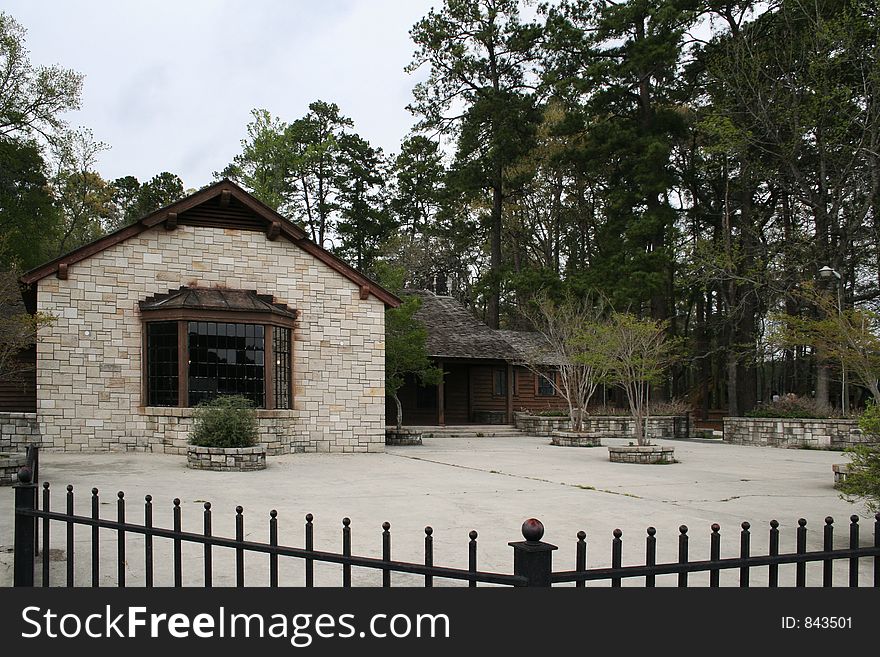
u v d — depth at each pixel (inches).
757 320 1360.7
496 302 1509.6
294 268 740.7
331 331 751.7
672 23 1162.6
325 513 371.9
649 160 1186.6
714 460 738.2
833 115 1015.0
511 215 1715.1
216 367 682.8
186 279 702.5
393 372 918.4
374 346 767.7
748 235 1222.9
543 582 127.6
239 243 722.2
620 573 133.7
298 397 733.3
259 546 155.6
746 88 1103.6
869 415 328.8
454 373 1298.0
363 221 1807.3
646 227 1165.7
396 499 422.6
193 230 707.4
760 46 1104.2
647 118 1263.5
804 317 910.4
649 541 140.3
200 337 677.9
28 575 179.0
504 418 1234.6
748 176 1184.8
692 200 1535.4
